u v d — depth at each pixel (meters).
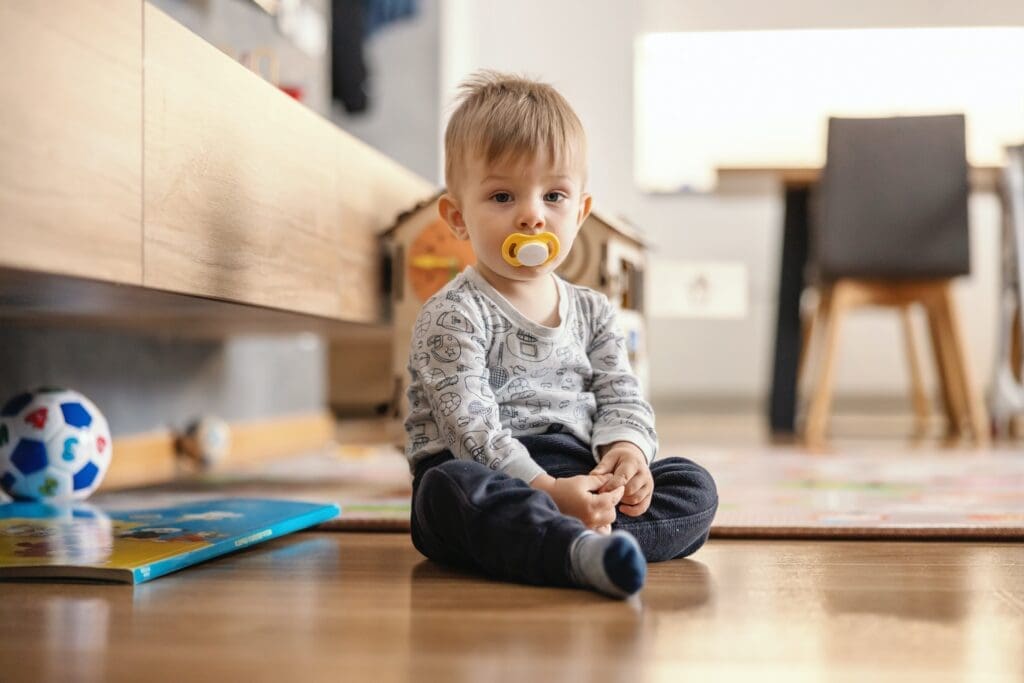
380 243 1.85
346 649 0.68
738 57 4.11
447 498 0.93
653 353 4.19
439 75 3.75
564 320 1.10
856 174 2.71
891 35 3.98
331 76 3.23
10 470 1.45
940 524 1.19
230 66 1.26
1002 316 2.82
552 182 1.04
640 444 1.03
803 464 2.09
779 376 3.17
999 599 0.84
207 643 0.70
